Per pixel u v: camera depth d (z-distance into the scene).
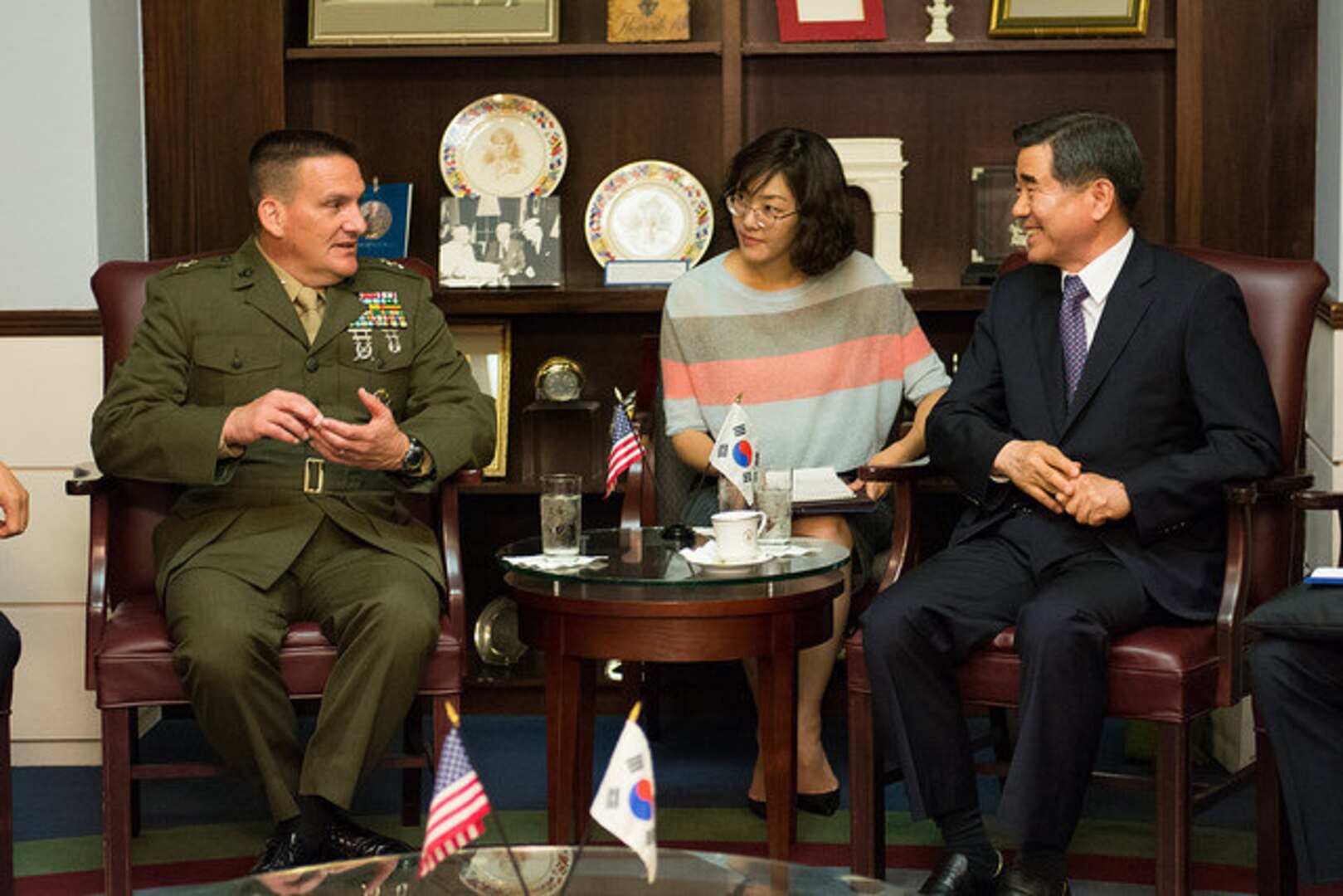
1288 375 3.21
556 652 3.03
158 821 3.72
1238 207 4.41
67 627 4.16
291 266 3.43
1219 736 4.02
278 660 3.11
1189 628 2.99
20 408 4.11
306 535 3.28
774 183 3.67
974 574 3.12
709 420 3.85
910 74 4.61
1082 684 2.85
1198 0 4.36
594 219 4.59
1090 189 3.17
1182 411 3.16
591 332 4.69
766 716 3.07
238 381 3.36
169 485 3.48
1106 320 3.18
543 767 4.07
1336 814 2.74
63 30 4.07
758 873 2.17
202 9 4.47
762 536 3.19
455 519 3.36
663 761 4.12
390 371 3.46
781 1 4.54
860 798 3.10
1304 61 4.31
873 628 3.01
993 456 3.16
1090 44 4.42
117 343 3.51
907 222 4.64
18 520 3.23
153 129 4.48
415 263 3.71
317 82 4.66
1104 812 3.72
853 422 3.85
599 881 2.15
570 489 3.10
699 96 4.65
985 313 3.40
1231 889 3.20
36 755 4.20
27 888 3.29
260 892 2.13
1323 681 2.74
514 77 4.66
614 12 4.54
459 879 2.17
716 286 3.85
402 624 3.08
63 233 4.10
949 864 3.02
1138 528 3.02
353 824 3.19
